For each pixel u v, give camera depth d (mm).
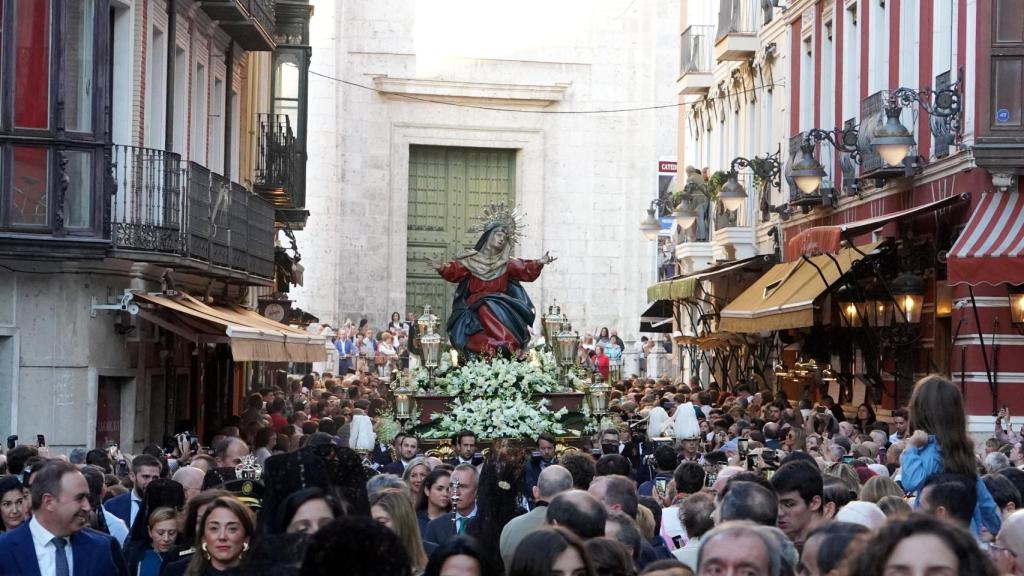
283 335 29875
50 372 27031
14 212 25797
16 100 25859
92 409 27312
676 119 73500
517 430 29406
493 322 32719
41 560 12227
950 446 13125
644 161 73562
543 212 73250
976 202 29438
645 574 8984
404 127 71188
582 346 55531
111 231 26500
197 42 34156
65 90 26016
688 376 55688
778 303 34969
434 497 15625
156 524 13609
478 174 73125
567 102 73312
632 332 73250
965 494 11672
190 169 29156
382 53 70625
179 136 32719
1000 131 28391
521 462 14789
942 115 30062
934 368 32125
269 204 37125
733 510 10953
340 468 10367
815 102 40969
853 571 6957
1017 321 29500
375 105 70750
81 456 19984
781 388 43219
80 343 27156
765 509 10922
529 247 72938
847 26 38531
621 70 73750
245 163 41781
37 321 26984
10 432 26734
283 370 52125
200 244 29641
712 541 8133
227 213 32062
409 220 71875
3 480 14250
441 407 30344
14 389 26797
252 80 42781
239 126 39844
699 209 51375
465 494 15383
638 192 73562
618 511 12070
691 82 53531
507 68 72562
